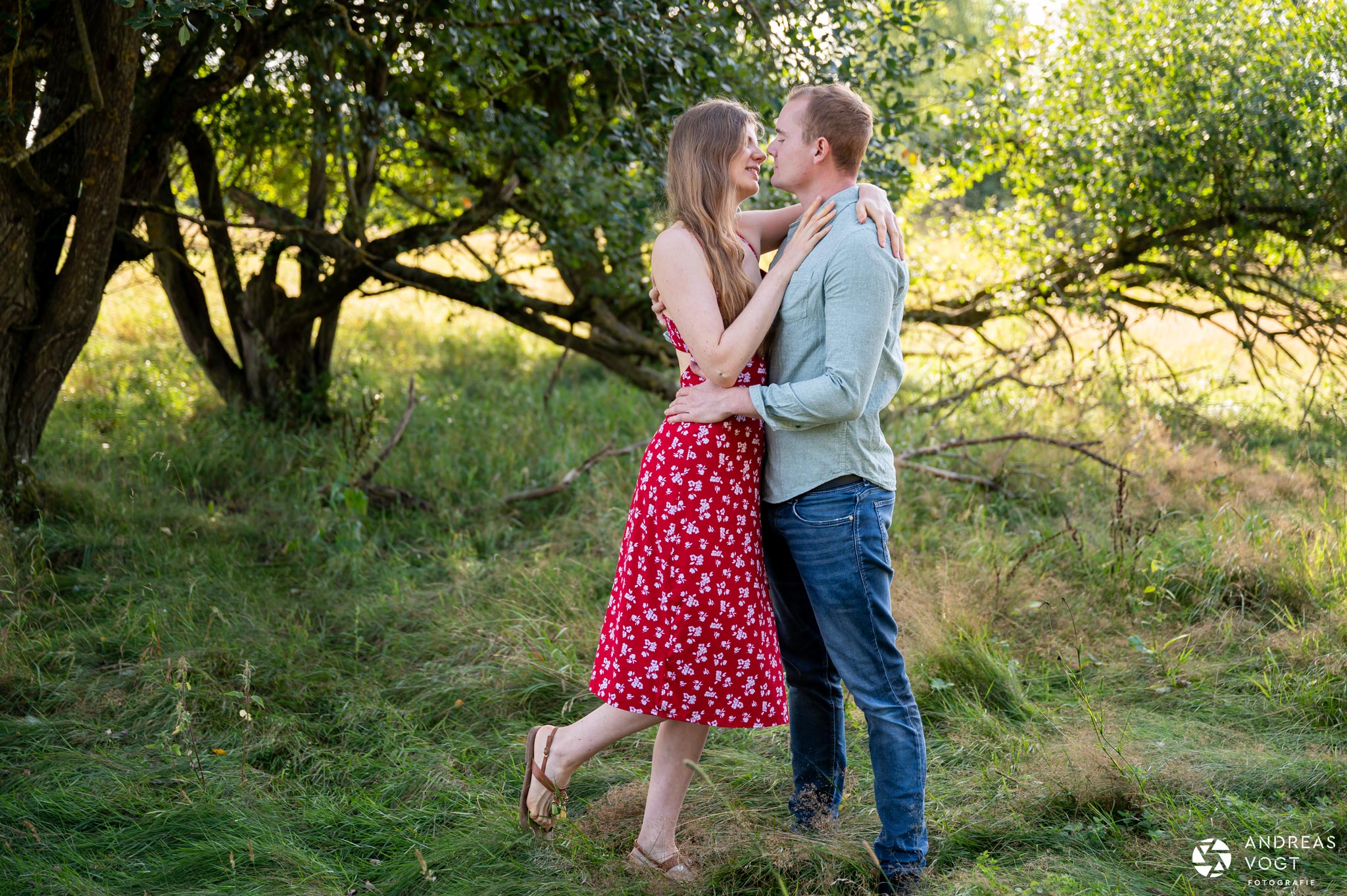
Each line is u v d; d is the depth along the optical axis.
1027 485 4.86
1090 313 6.43
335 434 5.44
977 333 6.66
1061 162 6.22
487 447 5.42
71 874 2.12
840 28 4.46
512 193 5.52
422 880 2.20
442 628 3.48
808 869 2.20
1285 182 5.74
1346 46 5.39
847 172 2.12
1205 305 8.87
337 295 5.65
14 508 3.97
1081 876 2.13
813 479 2.06
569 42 4.41
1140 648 3.22
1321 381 6.27
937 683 2.94
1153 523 4.22
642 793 2.46
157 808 2.41
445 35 4.23
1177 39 5.85
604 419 6.04
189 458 5.03
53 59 3.79
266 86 4.71
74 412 5.71
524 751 2.74
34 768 2.56
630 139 4.50
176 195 5.80
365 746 2.81
